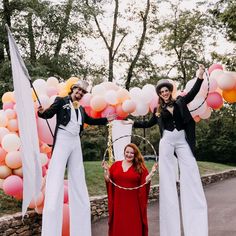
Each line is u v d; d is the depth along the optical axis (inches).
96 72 832.9
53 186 219.1
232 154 1282.0
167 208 228.7
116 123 283.1
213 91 258.2
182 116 225.0
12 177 288.0
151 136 1061.8
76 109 232.4
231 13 366.3
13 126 295.4
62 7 630.5
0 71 572.4
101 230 372.8
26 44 638.5
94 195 457.4
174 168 232.1
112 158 260.2
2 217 309.6
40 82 294.2
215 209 486.9
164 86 229.0
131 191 243.1
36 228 334.6
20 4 606.5
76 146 229.8
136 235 240.4
